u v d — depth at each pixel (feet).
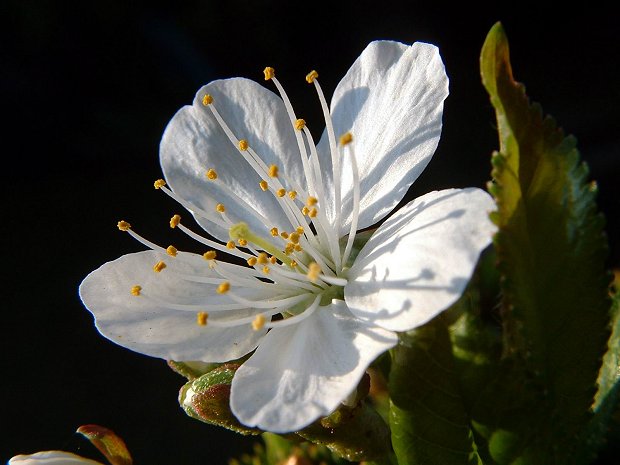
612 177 0.62
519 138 0.19
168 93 0.78
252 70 0.79
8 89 0.77
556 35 0.74
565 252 0.19
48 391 0.57
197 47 0.79
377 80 0.24
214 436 0.53
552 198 0.19
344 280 0.22
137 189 0.73
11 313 0.63
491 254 0.28
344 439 0.21
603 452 0.24
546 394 0.20
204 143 0.26
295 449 0.27
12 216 0.73
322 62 0.78
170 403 0.55
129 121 0.78
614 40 0.73
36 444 0.54
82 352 0.60
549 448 0.20
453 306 0.19
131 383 0.57
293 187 0.24
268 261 0.23
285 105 0.24
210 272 0.24
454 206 0.19
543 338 0.20
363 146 0.24
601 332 0.20
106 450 0.23
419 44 0.24
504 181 0.19
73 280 0.65
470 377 0.19
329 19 0.78
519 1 0.75
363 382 0.21
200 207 0.25
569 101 0.69
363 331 0.20
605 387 0.22
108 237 0.68
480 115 0.69
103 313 0.22
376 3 0.77
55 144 0.77
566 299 0.20
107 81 0.78
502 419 0.20
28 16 0.76
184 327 0.22
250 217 0.25
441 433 0.20
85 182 0.75
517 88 0.19
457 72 0.74
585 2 0.74
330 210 0.24
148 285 0.23
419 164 0.23
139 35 0.78
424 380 0.20
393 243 0.21
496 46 0.19
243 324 0.22
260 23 0.78
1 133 0.77
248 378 0.20
